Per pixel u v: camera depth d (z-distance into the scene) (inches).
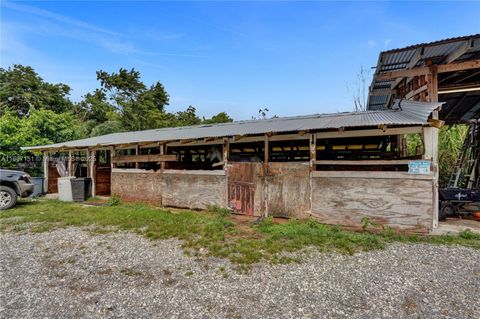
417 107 244.1
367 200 221.6
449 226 219.1
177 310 108.4
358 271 142.4
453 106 375.9
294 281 132.0
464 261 154.5
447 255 163.5
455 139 454.0
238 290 124.0
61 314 106.0
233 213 284.7
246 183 277.7
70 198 382.0
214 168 362.3
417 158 230.7
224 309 108.7
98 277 139.7
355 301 113.7
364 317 102.1
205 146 417.7
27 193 331.9
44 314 106.0
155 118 1184.8
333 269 144.9
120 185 381.4
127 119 1114.1
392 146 345.4
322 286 126.8
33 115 562.9
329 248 175.3
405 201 209.6
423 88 261.6
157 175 343.6
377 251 170.6
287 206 256.2
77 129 690.8
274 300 115.1
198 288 126.5
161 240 197.6
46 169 465.1
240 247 177.0
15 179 321.1
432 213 202.7
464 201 241.3
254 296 118.6
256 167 271.6
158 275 141.2
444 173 421.7
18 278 138.9
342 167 279.4
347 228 223.3
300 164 250.4
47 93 1016.2
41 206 331.3
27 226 238.1
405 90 317.1
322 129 227.1
